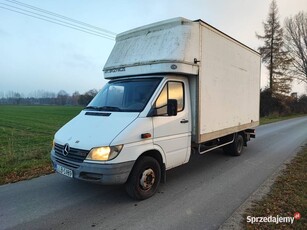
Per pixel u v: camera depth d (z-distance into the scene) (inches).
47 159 307.9
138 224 156.7
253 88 374.3
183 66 207.9
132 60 223.9
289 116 1475.1
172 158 213.5
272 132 639.8
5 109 2568.9
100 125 188.7
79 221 160.6
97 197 197.8
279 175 254.2
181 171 272.2
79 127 196.5
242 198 196.9
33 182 231.5
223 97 276.1
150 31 230.5
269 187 219.0
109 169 166.7
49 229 151.3
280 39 1535.4
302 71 1772.9
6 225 155.7
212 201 191.2
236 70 308.7
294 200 185.8
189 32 216.8
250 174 261.6
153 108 195.8
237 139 340.2
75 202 188.9
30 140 555.8
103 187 218.7
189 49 214.2
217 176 254.2
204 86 236.8
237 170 276.8
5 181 233.9
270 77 1542.8
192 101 231.5
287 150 391.9
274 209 172.6
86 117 209.9
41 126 951.0
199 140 231.5
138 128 182.4
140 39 233.3
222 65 271.1
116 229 150.9
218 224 156.3
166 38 215.3
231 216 165.5
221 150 382.3
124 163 172.4
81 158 173.9
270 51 1540.4
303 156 336.2
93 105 227.3
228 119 291.6
